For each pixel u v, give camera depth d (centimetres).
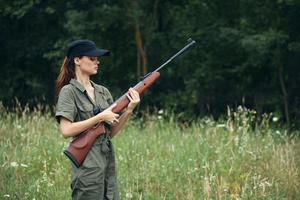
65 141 1159
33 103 2480
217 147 1102
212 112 2317
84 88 700
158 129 1282
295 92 2283
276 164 1015
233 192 960
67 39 2328
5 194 925
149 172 1010
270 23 2284
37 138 1162
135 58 2505
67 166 1067
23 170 1038
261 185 924
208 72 2320
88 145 684
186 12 2433
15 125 1220
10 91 2505
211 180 956
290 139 1214
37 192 933
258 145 1109
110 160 707
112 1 2359
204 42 2372
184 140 1167
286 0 2120
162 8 2494
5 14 2405
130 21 2366
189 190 939
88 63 702
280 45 2205
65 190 951
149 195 935
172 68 2428
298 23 2247
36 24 2536
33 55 2533
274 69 2316
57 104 701
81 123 686
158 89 2436
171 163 1041
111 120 688
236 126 1220
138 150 1117
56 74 2542
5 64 2566
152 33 2439
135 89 720
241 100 2334
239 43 2241
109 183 703
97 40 2384
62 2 2447
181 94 2317
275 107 2262
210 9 2412
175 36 2438
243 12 2328
